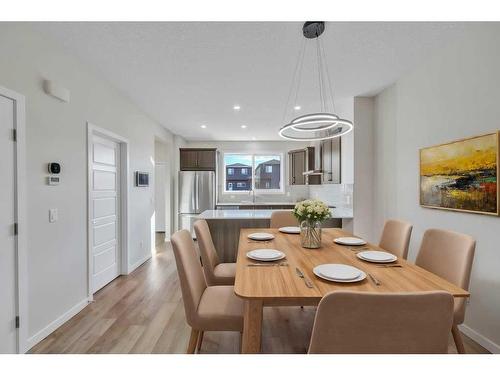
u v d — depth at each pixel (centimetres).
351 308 81
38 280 200
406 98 285
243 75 285
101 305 261
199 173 579
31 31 195
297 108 399
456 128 218
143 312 246
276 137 629
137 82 303
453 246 162
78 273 249
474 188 198
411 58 249
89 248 265
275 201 683
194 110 411
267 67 266
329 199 499
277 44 223
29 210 191
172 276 348
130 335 208
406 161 287
